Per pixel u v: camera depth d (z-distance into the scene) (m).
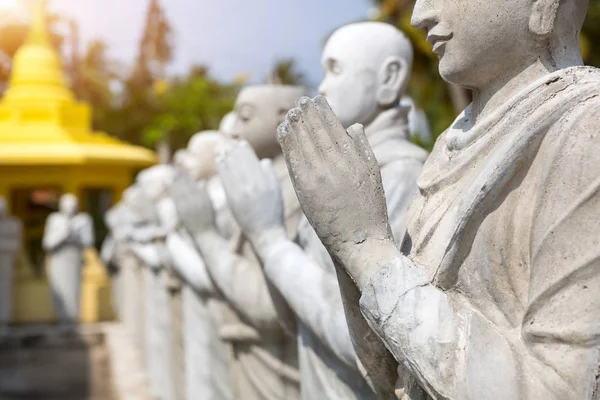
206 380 6.69
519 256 2.17
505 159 2.14
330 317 3.38
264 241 3.81
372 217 2.40
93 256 19.59
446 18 2.37
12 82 21.58
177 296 7.84
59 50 31.58
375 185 2.42
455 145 2.43
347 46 3.93
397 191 3.51
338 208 2.40
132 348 13.25
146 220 9.83
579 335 1.97
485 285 2.21
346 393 3.57
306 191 2.43
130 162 19.98
